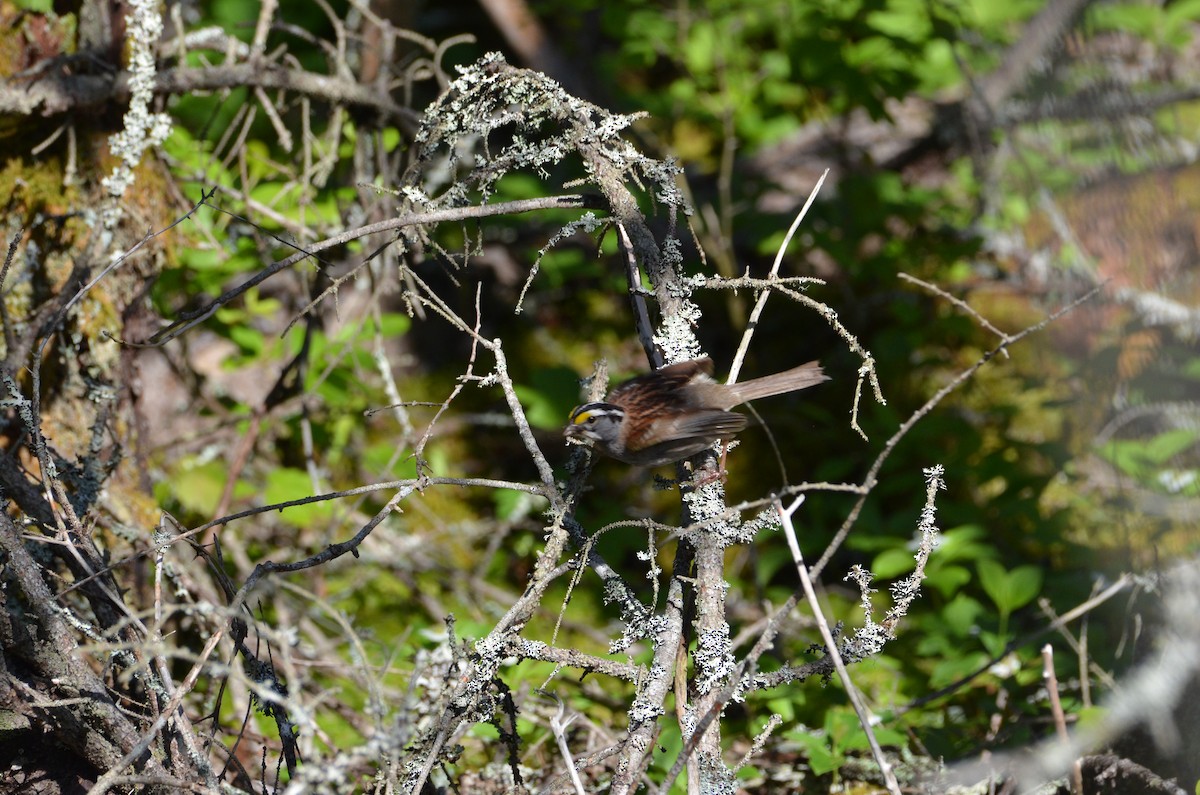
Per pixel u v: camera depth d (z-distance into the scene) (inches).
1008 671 377.4
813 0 532.1
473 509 510.6
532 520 499.5
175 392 503.5
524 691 344.2
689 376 273.0
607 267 601.6
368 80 451.8
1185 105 627.8
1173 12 581.0
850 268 524.4
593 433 267.9
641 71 690.8
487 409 550.9
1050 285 558.3
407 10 542.9
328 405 496.1
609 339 588.1
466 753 345.4
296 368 412.8
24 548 243.1
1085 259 555.2
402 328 435.5
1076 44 586.6
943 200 598.5
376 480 496.7
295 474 421.7
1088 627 390.0
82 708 241.9
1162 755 303.6
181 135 406.9
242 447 416.5
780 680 250.2
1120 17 581.0
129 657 256.1
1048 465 498.6
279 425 486.3
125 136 324.2
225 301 258.4
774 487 507.8
